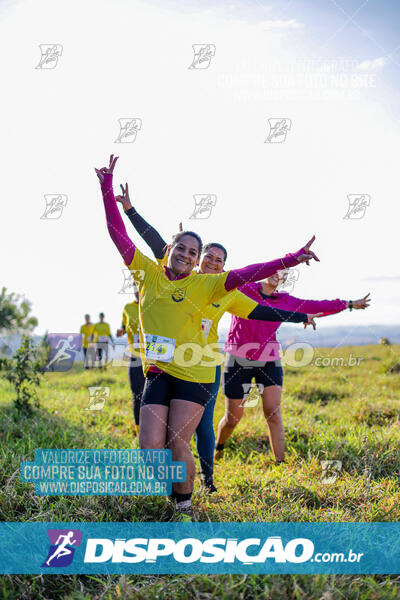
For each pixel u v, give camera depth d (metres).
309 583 2.57
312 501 3.67
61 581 2.78
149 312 3.45
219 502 3.63
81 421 5.82
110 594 2.59
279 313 4.07
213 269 4.47
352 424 5.63
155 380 3.46
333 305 4.21
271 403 4.65
